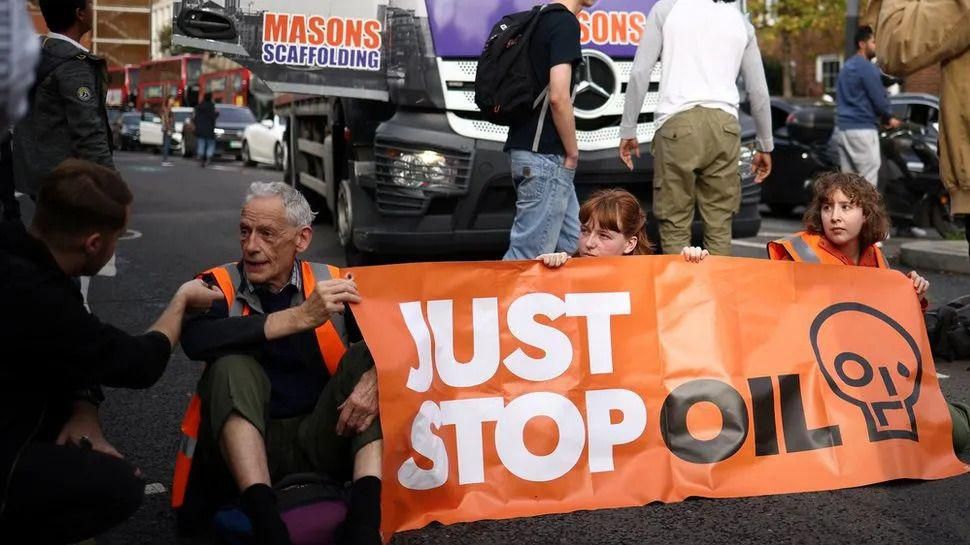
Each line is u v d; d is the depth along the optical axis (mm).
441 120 7023
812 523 3584
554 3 5457
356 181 7457
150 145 35344
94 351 2727
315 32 6988
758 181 6305
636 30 7238
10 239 2664
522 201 5578
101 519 2787
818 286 4102
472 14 6996
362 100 7375
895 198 11453
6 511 2637
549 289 3826
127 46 6590
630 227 4109
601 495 3727
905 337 4156
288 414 3434
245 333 3207
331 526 3096
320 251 9820
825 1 26219
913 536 3475
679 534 3502
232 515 3107
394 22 6984
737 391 3908
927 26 5477
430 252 7164
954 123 5605
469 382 3689
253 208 3369
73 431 2943
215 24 6871
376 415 3275
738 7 6867
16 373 2633
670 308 3934
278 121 25109
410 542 3441
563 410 3764
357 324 3475
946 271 8945
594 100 7172
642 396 3840
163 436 4594
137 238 11117
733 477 3846
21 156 4898
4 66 1728
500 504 3633
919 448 4043
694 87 5906
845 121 10766
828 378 4016
